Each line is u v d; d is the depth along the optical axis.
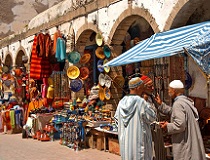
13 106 14.10
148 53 5.99
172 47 5.61
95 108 10.53
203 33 5.52
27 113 13.11
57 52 11.70
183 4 7.03
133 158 4.75
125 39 10.73
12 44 18.22
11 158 8.14
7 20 22.89
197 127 4.76
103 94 10.29
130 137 4.79
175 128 4.68
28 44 15.84
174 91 4.98
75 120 9.41
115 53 9.83
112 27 9.64
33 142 10.41
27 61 15.88
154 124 5.18
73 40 11.71
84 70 11.77
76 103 11.47
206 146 5.88
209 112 6.94
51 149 9.12
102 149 8.80
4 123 12.97
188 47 4.83
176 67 7.71
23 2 23.59
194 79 7.73
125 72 10.62
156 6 7.93
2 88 17.72
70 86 11.35
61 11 12.71
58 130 10.51
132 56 6.22
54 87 12.73
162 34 6.77
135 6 8.65
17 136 11.99
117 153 8.15
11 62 19.62
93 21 10.60
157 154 5.58
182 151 4.71
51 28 13.58
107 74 10.16
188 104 4.79
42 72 12.62
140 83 4.96
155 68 8.05
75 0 11.65
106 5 9.92
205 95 7.42
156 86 7.90
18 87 16.19
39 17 14.78
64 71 12.45
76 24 11.64
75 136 8.99
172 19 7.40
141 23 10.30
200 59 4.76
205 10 7.75
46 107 12.20
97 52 10.41
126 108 4.83
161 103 5.61
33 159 7.95
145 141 4.80
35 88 13.99
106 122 8.98
